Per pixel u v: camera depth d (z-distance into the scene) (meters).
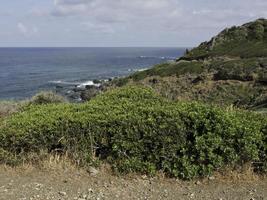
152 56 155.88
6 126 6.88
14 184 6.07
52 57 137.62
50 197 5.64
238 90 28.34
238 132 6.15
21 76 62.72
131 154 6.40
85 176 6.32
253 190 5.81
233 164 6.18
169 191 5.82
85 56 152.25
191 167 6.11
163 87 30.88
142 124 6.36
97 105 7.45
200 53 42.78
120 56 154.75
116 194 5.73
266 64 30.78
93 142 6.59
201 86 29.94
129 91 8.07
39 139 6.64
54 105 7.93
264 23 45.09
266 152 6.22
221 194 5.71
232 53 40.12
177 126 6.21
